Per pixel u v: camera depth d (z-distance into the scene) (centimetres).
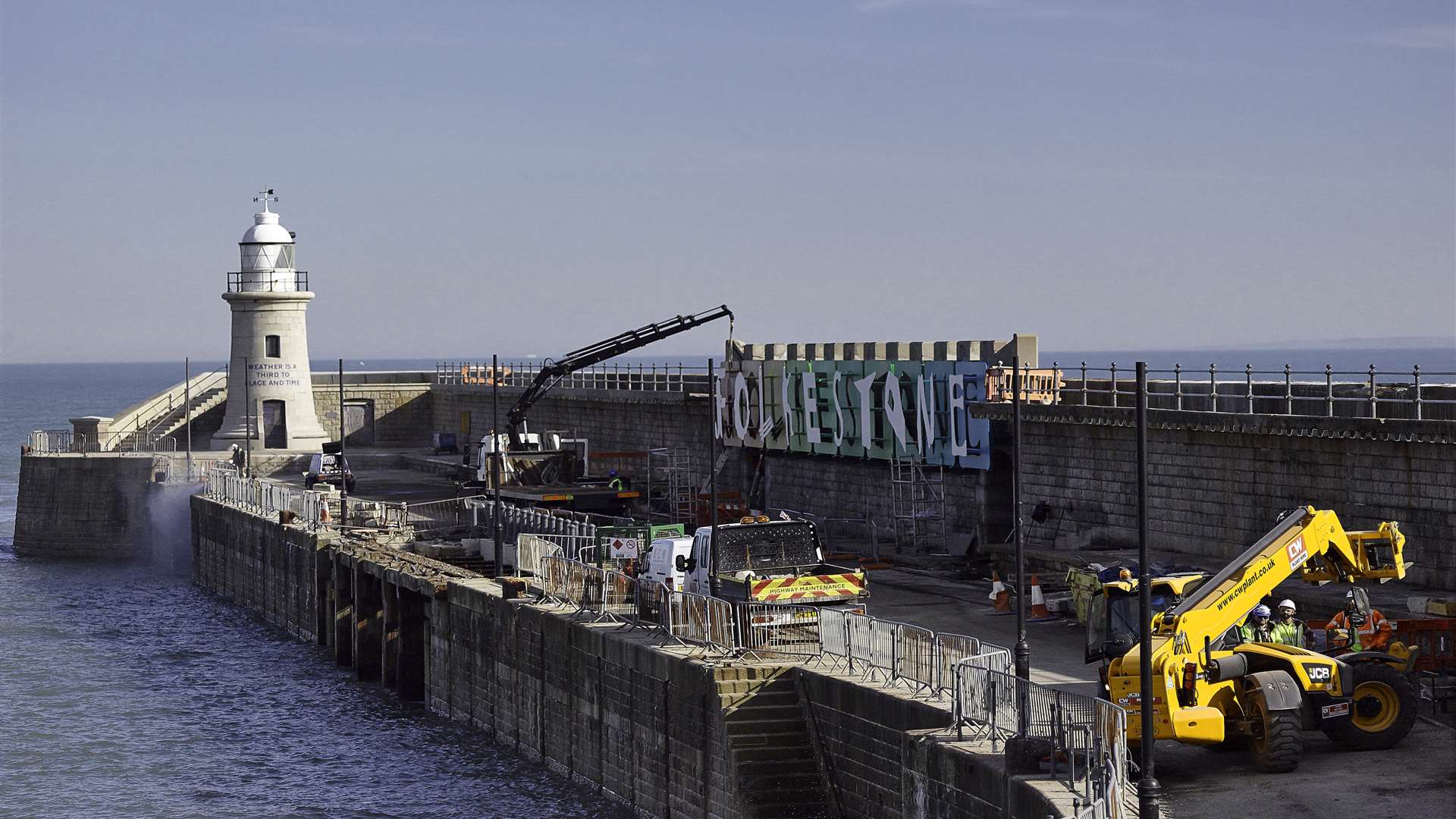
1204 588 2608
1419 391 3594
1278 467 3931
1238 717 2573
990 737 2572
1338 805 2325
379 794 4034
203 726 4888
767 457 6438
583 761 3891
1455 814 2252
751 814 3120
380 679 5559
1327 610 3394
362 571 5562
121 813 4000
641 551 4834
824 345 6194
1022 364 5009
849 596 3550
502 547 5216
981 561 4912
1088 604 2745
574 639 3909
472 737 4556
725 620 3391
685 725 3344
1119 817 2119
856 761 2991
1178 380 4278
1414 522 3541
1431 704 2888
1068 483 4750
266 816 3912
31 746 4672
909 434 5384
